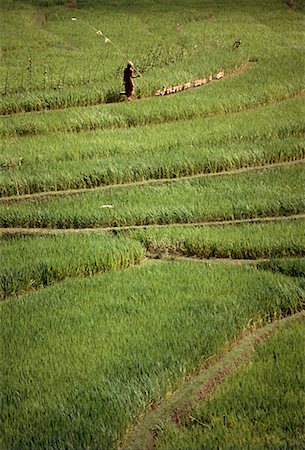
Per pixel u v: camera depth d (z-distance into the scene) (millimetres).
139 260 27938
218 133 39281
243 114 42656
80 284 25766
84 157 37188
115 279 26094
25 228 30672
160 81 46875
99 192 33531
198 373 21141
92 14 72562
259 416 19266
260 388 20219
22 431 18594
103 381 20203
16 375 20625
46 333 22562
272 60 54281
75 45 60500
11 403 19578
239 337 22797
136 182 34844
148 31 65562
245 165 36000
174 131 39969
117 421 18812
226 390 20203
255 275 26109
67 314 23625
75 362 21047
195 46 57875
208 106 43188
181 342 21859
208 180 34312
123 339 22094
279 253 28031
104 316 23453
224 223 30500
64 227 30625
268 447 18266
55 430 18547
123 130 40750
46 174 34469
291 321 23938
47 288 25641
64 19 70188
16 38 62156
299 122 40531
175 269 26797
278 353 21766
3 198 33594
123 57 55438
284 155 36562
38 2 76562
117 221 30578
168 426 19062
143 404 19500
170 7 76438
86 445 18094
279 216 31000
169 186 33625
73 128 41312
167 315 23391
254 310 23734
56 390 19969
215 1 80062
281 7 76625
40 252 27672
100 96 45438
